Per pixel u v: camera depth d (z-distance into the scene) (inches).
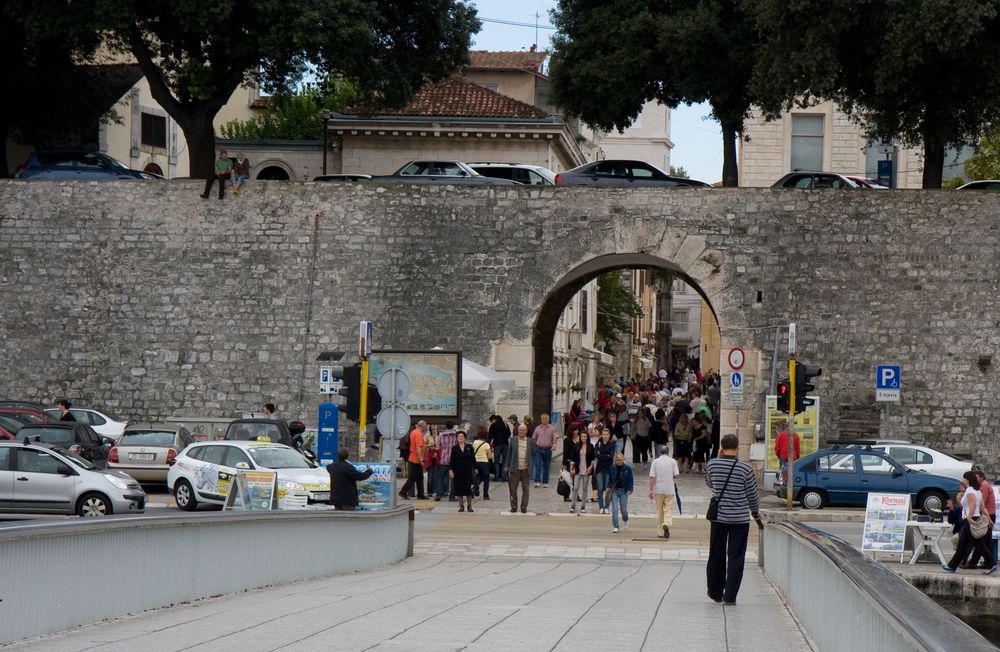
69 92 1649.9
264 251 1321.4
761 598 565.3
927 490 1083.3
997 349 1229.1
